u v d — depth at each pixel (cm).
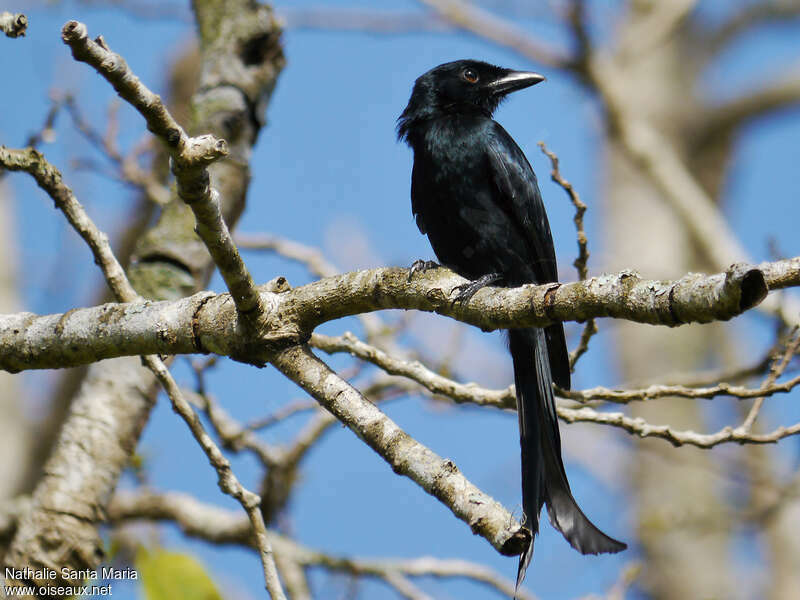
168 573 859
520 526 582
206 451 738
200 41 1132
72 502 890
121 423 935
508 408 952
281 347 705
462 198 1096
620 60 1975
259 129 1104
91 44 546
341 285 704
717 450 1769
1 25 601
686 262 2306
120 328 723
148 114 577
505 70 1241
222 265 662
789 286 580
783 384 879
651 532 1862
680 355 2202
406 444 641
